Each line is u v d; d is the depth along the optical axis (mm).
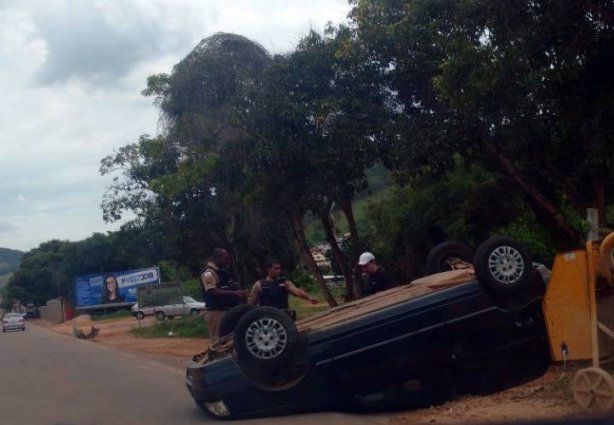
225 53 24781
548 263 20016
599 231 9844
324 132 18188
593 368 7715
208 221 30516
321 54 18047
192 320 35156
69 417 10594
